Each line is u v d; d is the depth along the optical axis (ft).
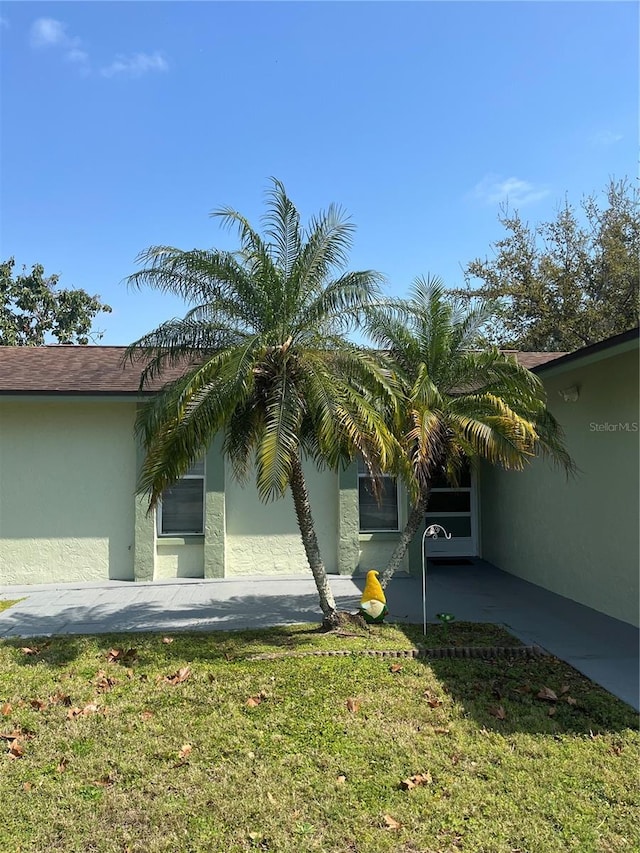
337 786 11.59
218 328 21.91
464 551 41.22
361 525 35.55
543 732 13.96
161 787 11.62
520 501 34.09
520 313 86.12
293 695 16.22
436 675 17.75
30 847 9.83
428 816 10.58
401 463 21.38
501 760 12.60
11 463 33.17
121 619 25.21
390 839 9.96
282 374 20.94
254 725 14.38
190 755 12.92
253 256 21.27
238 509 34.76
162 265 21.31
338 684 16.99
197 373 19.33
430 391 22.03
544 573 30.96
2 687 17.07
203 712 15.16
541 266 87.30
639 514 22.75
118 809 10.87
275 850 9.72
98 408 33.73
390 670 18.16
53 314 104.17
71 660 19.45
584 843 9.82
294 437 19.65
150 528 33.37
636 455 22.98
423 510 25.22
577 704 15.56
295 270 21.56
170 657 19.61
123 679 17.63
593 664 18.75
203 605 27.78
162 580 33.37
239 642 21.36
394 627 23.15
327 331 21.98
